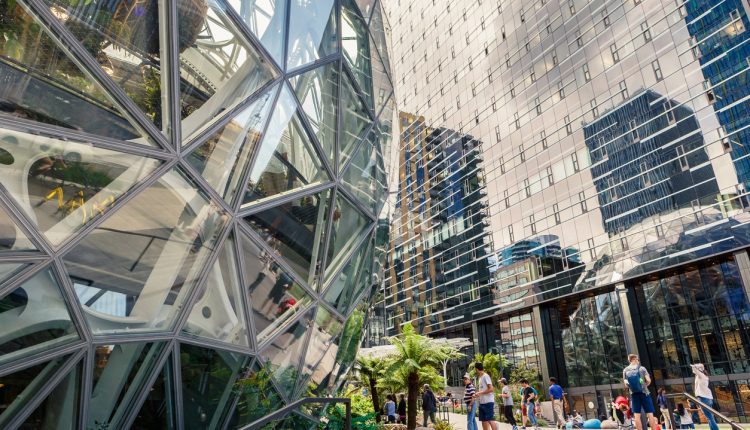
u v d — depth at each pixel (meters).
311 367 11.35
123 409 6.64
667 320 44.56
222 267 8.30
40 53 5.54
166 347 7.16
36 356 5.51
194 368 7.74
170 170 7.17
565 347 53.34
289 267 10.00
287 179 9.95
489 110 70.62
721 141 41.91
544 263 55.97
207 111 7.85
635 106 49.81
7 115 5.17
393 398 26.69
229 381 8.46
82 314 5.96
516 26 68.62
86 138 5.92
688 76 45.53
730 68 42.53
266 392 9.45
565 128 57.47
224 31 8.38
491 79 71.56
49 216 5.59
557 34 61.44
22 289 5.40
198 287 7.65
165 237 7.10
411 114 90.38
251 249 8.97
